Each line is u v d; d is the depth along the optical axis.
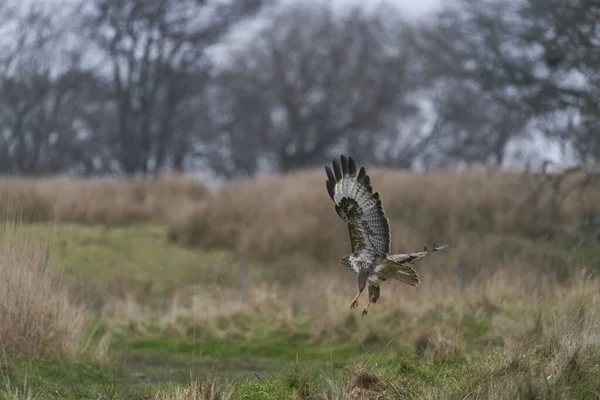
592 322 23.53
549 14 62.62
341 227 51.12
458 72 83.81
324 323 31.55
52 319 26.72
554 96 66.38
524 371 20.20
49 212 53.12
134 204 58.25
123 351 31.11
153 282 44.47
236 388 21.80
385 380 21.20
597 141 54.19
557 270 42.06
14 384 23.75
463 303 30.80
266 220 52.19
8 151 96.94
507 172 61.53
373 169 65.25
